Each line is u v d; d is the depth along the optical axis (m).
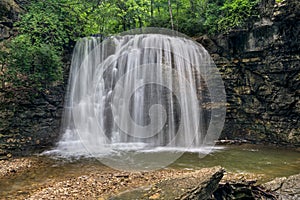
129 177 6.81
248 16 10.57
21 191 6.05
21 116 10.16
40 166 8.02
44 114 10.95
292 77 10.18
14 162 8.44
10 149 9.36
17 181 6.73
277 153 9.38
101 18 13.11
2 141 9.30
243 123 11.97
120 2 14.86
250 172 7.02
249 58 11.24
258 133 11.43
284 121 10.67
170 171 7.27
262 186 5.65
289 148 10.20
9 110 9.78
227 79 12.02
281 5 8.91
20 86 10.09
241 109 11.93
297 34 9.48
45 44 10.23
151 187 5.63
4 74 9.40
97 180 6.64
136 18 15.70
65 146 10.76
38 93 10.78
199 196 5.05
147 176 6.86
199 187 5.16
